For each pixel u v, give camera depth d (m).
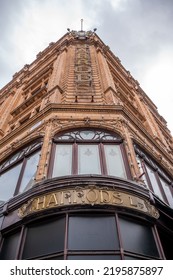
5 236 7.99
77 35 28.64
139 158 11.28
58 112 12.38
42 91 18.62
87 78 17.05
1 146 14.08
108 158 9.88
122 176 9.16
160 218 8.31
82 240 6.59
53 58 25.12
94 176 8.03
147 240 7.15
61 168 9.37
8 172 11.69
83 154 10.00
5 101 25.69
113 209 7.22
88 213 7.23
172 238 8.35
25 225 7.55
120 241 6.54
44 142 10.46
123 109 12.66
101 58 21.39
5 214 8.52
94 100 14.26
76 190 7.59
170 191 12.55
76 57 21.50
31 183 9.54
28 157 11.29
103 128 11.46
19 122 18.09
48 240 6.87
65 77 17.38
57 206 7.20
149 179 10.84
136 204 7.56
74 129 11.42
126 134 11.07
